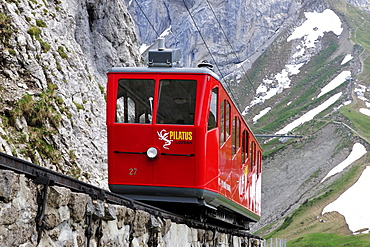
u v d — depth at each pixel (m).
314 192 169.38
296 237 140.25
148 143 13.30
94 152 27.12
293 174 185.00
